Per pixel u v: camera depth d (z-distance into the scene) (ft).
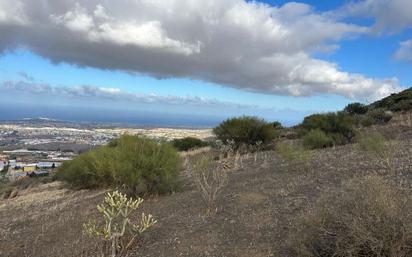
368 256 15.15
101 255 21.18
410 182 25.26
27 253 25.20
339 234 15.72
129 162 36.11
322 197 21.13
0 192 68.74
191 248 20.68
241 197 29.01
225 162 45.85
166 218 26.76
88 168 46.39
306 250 16.92
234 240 20.90
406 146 41.81
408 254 14.65
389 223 14.69
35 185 74.49
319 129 63.00
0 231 32.63
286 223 21.84
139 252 21.25
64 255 23.11
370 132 63.87
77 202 40.78
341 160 39.63
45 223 32.94
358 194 16.75
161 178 36.58
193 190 35.58
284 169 39.78
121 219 27.63
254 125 68.23
